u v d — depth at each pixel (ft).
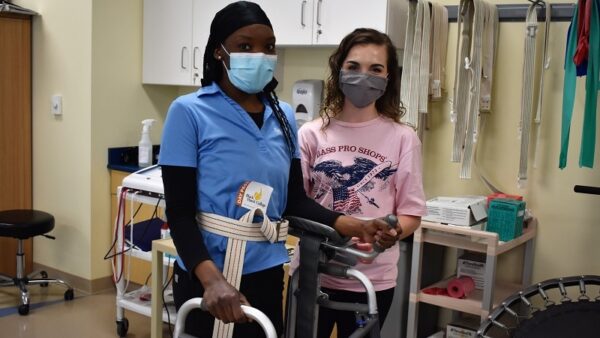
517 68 9.59
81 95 12.71
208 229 4.65
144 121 12.92
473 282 9.11
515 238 8.66
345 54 6.25
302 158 6.31
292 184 5.32
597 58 7.92
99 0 12.47
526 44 8.81
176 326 4.43
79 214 13.05
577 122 9.18
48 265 13.83
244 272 4.71
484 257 9.69
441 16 9.51
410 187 6.06
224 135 4.58
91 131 12.65
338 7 10.23
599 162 9.04
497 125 9.83
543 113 9.45
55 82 13.15
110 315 11.94
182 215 4.52
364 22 9.95
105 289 13.32
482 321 8.32
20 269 12.32
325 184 6.21
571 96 8.23
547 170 9.48
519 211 8.65
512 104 9.68
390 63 6.28
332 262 5.22
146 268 12.67
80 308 12.25
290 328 5.25
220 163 4.58
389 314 9.52
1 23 12.96
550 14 9.19
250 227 4.66
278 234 4.88
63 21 12.84
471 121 8.95
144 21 13.26
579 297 8.51
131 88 13.37
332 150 6.22
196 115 4.57
